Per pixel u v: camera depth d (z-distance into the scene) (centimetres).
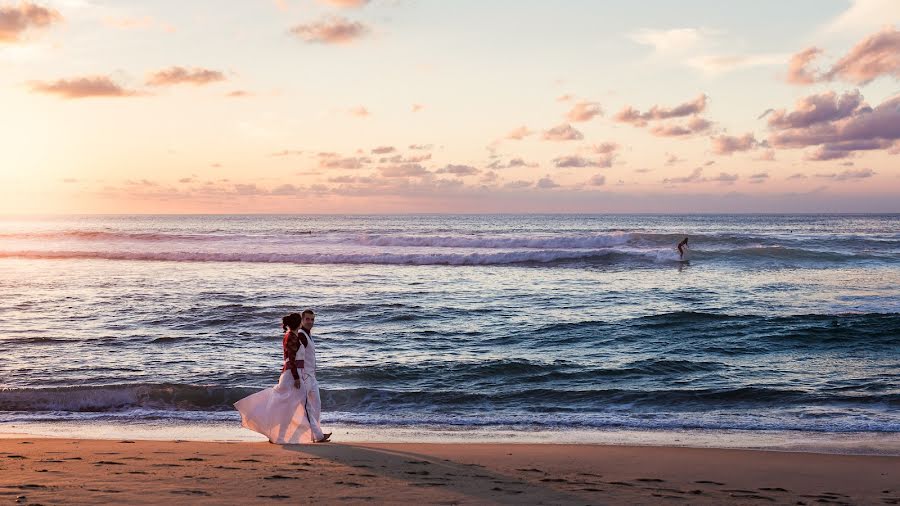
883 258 3862
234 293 2598
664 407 1140
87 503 529
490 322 1970
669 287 2803
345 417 1068
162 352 1552
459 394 1208
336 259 4025
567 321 1980
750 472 755
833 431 977
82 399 1137
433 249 4609
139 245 5231
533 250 4091
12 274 3366
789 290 2702
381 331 1833
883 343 1656
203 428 996
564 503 595
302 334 881
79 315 2078
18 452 762
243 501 554
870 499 652
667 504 608
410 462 753
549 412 1107
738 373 1377
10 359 1473
